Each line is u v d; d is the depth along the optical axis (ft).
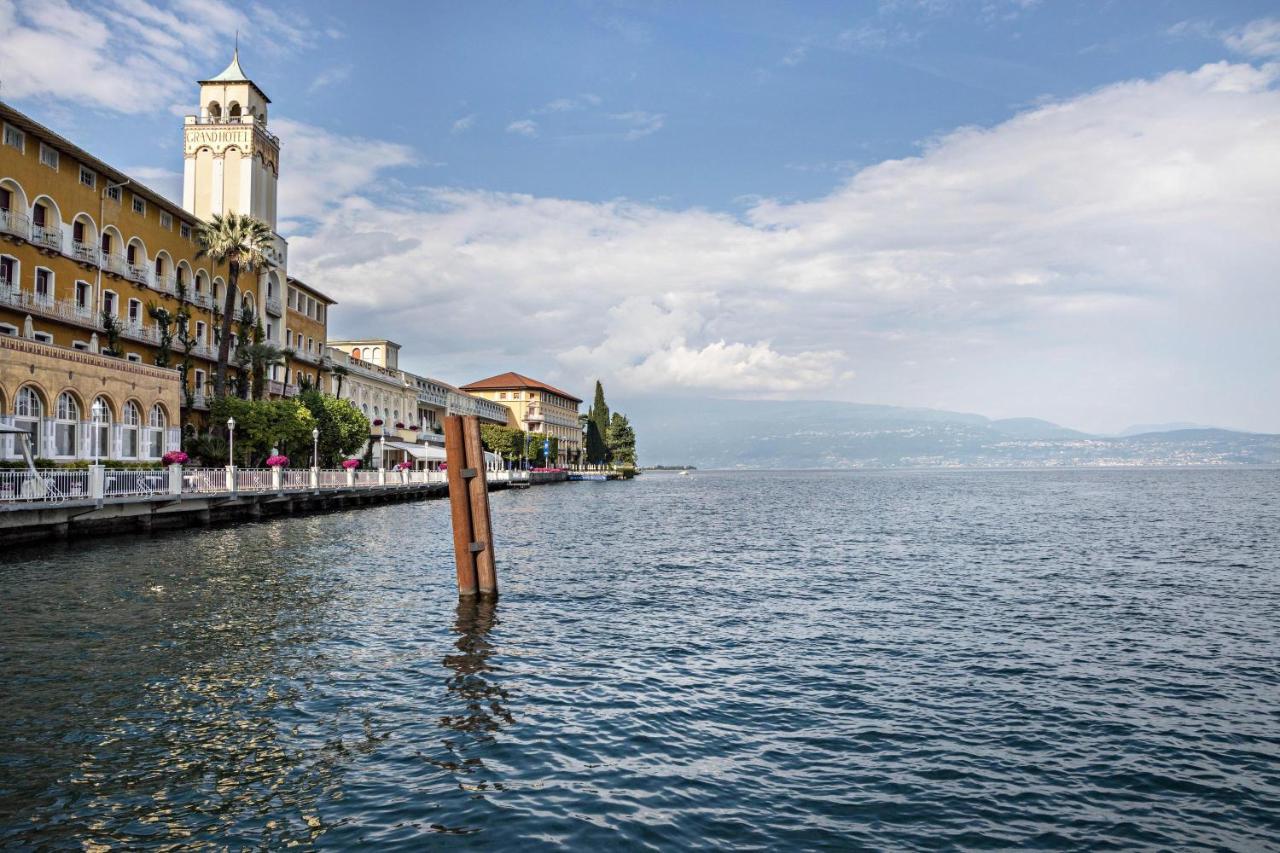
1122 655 48.52
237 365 198.80
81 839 23.84
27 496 89.40
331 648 46.93
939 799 28.19
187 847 23.53
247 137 216.33
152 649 45.57
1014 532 133.69
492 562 63.77
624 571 84.53
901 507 217.36
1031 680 42.96
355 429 218.79
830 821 26.40
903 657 47.78
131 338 163.84
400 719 34.99
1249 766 31.35
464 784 28.43
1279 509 191.93
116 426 131.54
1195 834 25.93
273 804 26.48
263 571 76.48
